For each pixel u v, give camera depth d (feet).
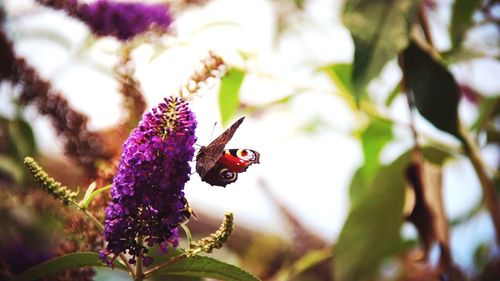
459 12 4.46
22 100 3.85
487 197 4.18
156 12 3.98
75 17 3.97
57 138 3.78
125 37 3.94
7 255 3.80
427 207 4.06
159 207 3.04
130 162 3.04
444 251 4.07
